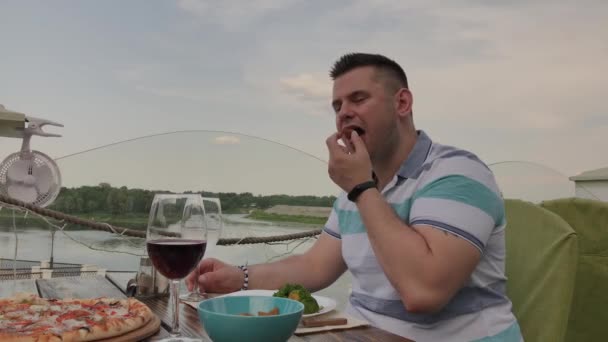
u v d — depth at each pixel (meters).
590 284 1.54
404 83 1.33
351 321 0.91
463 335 1.11
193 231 0.84
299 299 0.96
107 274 1.43
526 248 1.24
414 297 1.01
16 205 2.30
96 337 0.73
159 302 1.08
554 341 1.10
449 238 1.05
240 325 0.67
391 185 1.25
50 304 0.91
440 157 1.21
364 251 1.24
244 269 1.31
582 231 1.55
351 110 1.29
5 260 2.24
